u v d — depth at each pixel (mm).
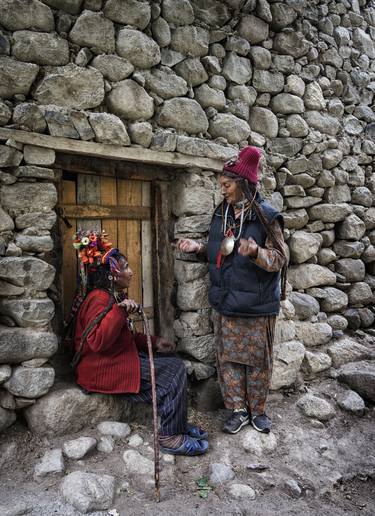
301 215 3605
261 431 2598
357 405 2961
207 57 2910
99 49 2428
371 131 4188
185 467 2295
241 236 2518
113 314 2283
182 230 2900
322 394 3129
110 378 2367
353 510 2193
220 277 2584
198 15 2885
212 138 2971
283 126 3492
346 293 3965
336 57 3889
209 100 2943
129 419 2531
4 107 2139
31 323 2217
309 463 2465
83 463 2168
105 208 2742
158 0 2650
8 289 2180
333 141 3787
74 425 2326
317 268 3693
